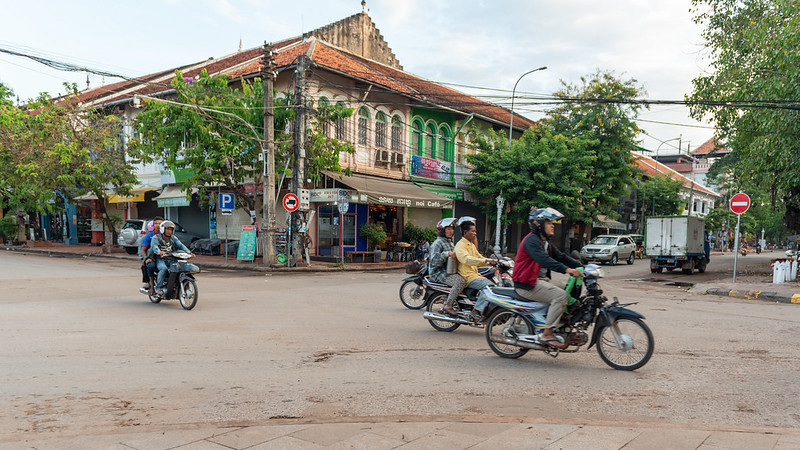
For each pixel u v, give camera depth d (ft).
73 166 78.74
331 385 16.69
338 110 63.62
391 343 23.16
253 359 19.93
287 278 52.03
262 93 64.18
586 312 19.33
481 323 24.35
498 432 12.34
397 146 82.84
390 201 67.26
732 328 27.96
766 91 54.80
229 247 75.36
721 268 82.43
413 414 14.03
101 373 17.75
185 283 32.07
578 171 87.15
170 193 82.58
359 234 75.31
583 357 20.94
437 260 26.66
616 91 95.40
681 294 47.14
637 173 102.99
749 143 68.23
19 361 19.19
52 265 60.75
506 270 29.53
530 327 20.01
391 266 67.97
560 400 15.40
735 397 15.81
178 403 14.78
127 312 30.35
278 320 28.45
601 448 11.39
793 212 79.82
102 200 82.89
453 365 19.44
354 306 34.09
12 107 84.94
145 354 20.47
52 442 11.61
